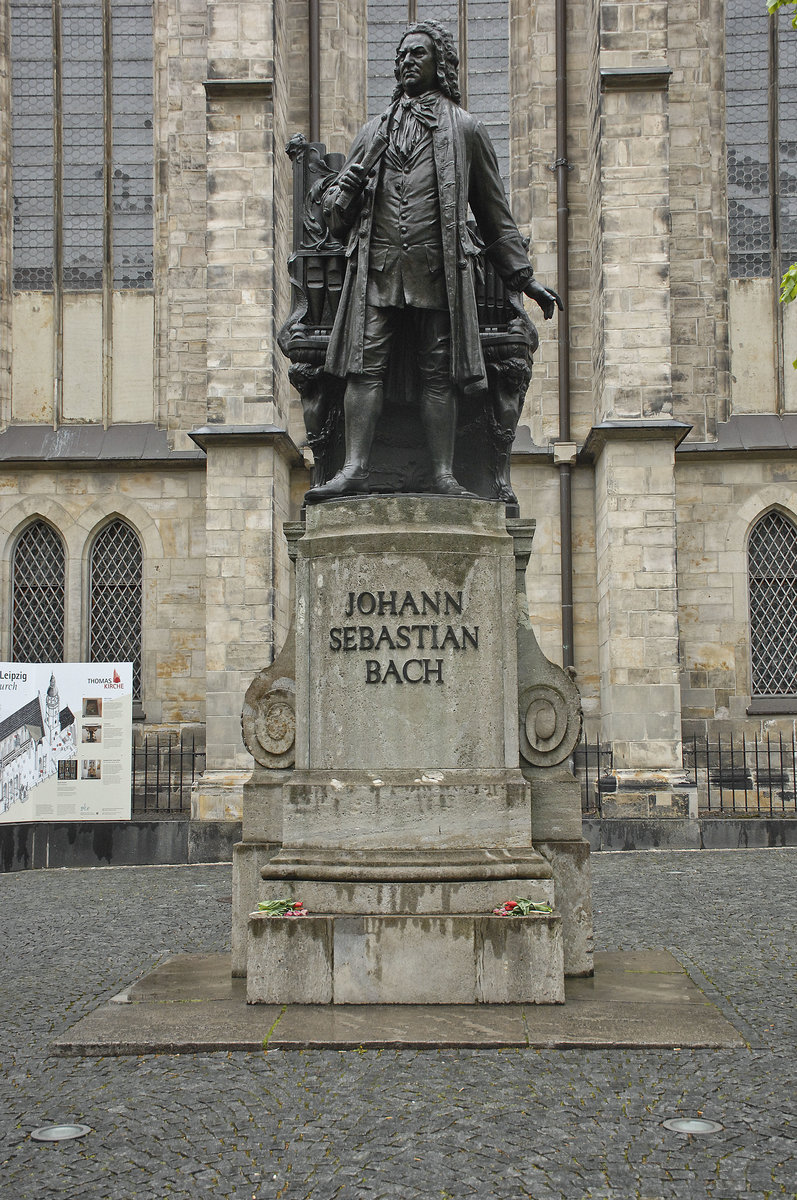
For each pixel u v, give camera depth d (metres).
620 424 21.31
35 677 17.64
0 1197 4.59
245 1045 6.28
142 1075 5.96
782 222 25.31
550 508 23.95
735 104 25.58
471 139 7.84
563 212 24.23
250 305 22.11
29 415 25.81
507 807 7.12
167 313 25.81
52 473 24.98
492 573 7.30
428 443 7.86
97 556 25.20
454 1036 6.31
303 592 7.43
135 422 25.77
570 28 24.84
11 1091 5.81
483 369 7.68
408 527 7.30
